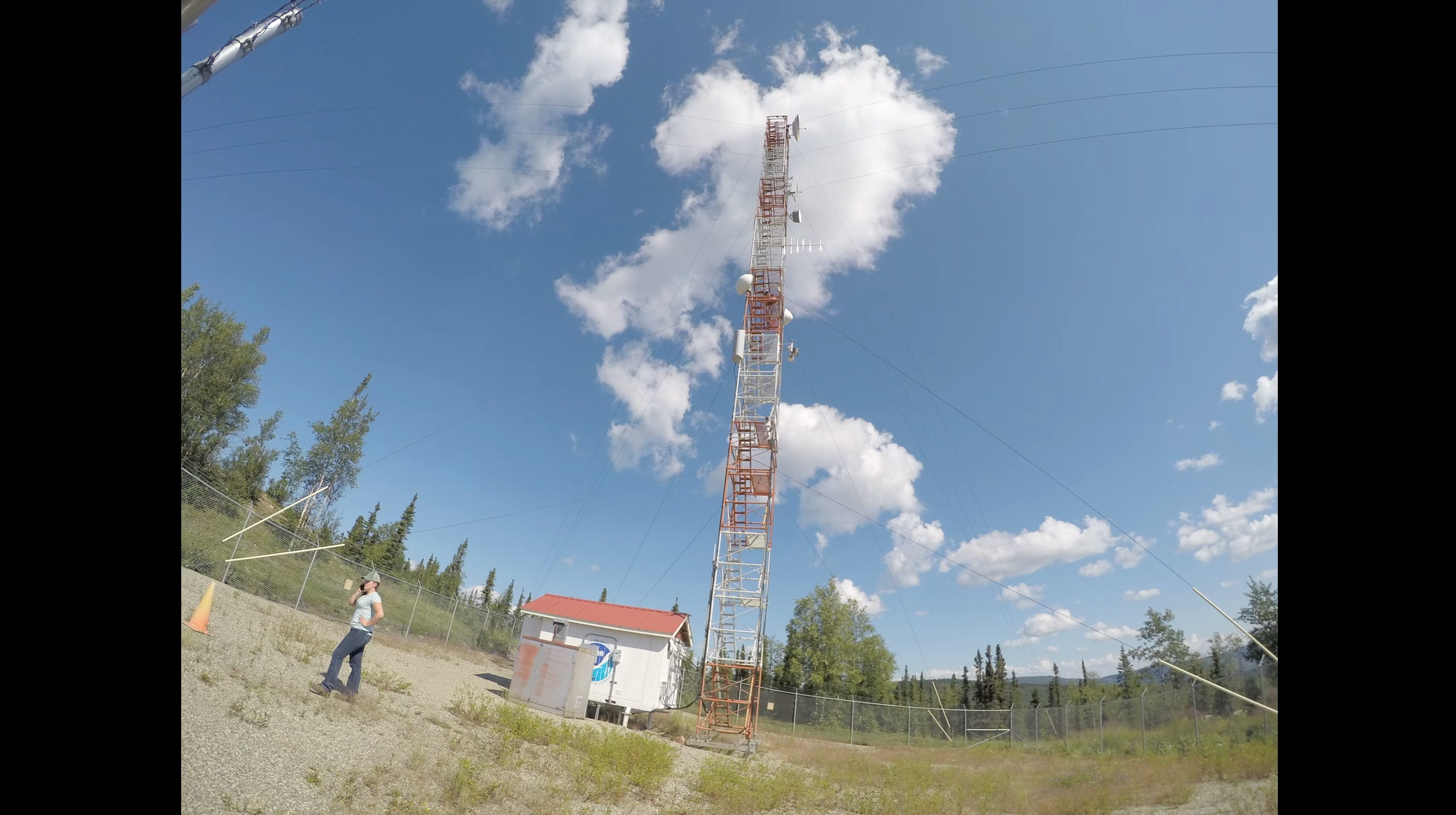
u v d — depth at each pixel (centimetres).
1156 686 2005
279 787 651
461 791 786
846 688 5000
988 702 5672
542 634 2422
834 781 1561
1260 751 1268
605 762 1166
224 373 3916
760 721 3466
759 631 2478
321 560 2662
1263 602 1598
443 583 6869
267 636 1350
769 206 3033
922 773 1623
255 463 4181
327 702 1001
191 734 694
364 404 4891
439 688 1606
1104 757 1728
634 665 2289
